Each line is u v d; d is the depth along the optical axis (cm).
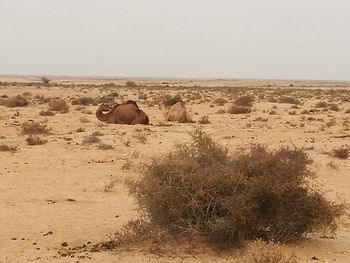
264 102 5503
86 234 1001
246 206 843
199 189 857
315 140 2480
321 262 827
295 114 4144
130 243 900
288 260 801
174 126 3045
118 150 2081
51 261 830
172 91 8838
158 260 827
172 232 879
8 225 1055
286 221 890
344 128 3064
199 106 4934
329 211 920
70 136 2502
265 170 883
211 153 942
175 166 883
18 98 4775
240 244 857
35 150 2045
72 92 7362
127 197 1323
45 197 1308
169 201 863
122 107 3173
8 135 2519
